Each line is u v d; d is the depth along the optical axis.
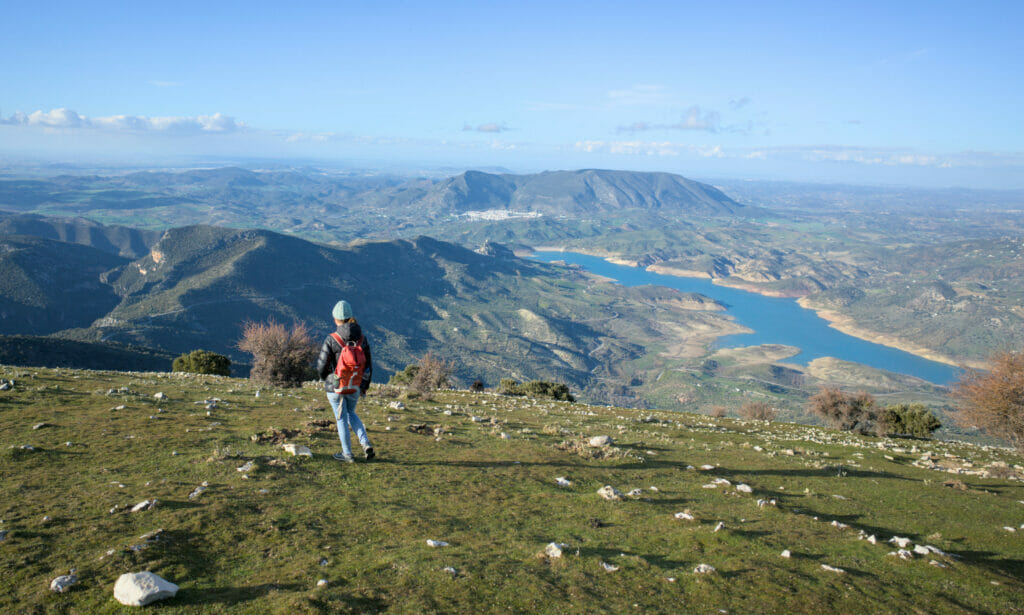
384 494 9.77
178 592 5.87
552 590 6.49
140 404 16.41
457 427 17.53
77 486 8.98
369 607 5.75
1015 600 7.46
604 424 24.31
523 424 20.73
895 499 14.05
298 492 9.43
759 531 9.46
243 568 6.60
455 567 6.91
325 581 6.24
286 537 7.55
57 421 13.34
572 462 13.75
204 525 7.64
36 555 6.41
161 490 8.88
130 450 11.23
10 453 10.27
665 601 6.49
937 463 22.73
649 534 8.88
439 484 10.68
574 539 8.42
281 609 5.56
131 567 6.28
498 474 11.78
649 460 15.45
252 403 19.36
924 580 7.90
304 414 17.30
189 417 14.93
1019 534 11.47
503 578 6.71
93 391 18.38
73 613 5.36
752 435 26.52
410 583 6.38
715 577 7.20
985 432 27.55
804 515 10.98
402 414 19.58
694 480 13.42
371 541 7.69
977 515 13.17
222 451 11.31
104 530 7.25
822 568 7.85
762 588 6.99
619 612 6.11
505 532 8.49
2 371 21.33
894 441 32.50
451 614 5.73
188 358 45.03
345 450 11.52
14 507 7.83
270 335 27.95
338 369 11.15
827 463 18.53
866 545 9.27
